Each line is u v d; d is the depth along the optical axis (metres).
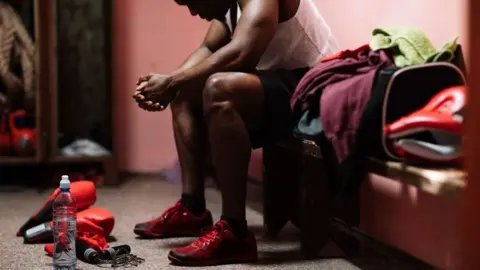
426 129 1.35
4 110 3.49
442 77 1.48
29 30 3.57
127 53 3.88
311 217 1.88
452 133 1.34
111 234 2.23
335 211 1.96
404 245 1.85
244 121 1.81
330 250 1.89
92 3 3.63
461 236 0.69
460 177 1.22
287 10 1.95
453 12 1.67
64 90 3.62
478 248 0.67
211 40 2.15
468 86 0.67
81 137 3.66
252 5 1.79
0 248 2.01
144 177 3.87
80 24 3.62
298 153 2.20
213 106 1.75
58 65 3.58
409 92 1.49
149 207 2.83
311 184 1.86
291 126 1.88
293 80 1.92
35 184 3.58
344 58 1.80
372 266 1.79
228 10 2.08
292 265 1.79
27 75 3.43
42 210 2.14
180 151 2.13
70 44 3.61
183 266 1.77
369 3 2.20
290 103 1.86
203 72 1.79
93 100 3.66
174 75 1.80
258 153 3.16
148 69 3.92
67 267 1.68
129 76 3.89
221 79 1.75
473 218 0.67
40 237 2.07
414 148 1.37
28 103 3.46
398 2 2.00
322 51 2.06
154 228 2.14
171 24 3.92
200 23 3.95
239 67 1.80
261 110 1.84
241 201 1.80
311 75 1.78
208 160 3.58
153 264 1.80
